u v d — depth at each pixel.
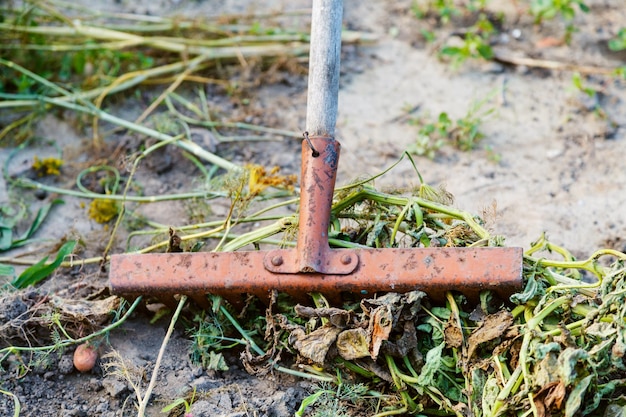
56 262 1.35
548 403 1.10
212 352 1.25
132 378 1.23
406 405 1.18
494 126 1.63
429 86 1.71
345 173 1.54
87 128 1.64
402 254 1.20
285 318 1.22
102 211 1.49
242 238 1.30
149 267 1.24
